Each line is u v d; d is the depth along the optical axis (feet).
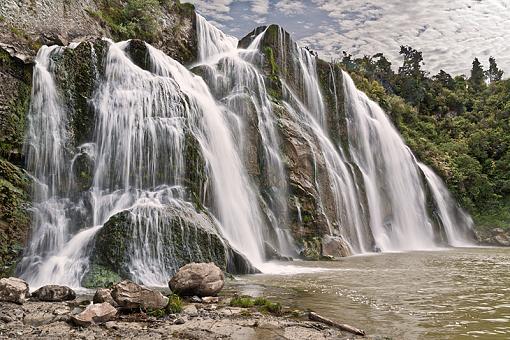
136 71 76.13
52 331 27.84
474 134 183.93
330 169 99.19
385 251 102.99
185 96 77.25
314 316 31.12
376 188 123.54
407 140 155.12
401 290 43.37
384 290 43.29
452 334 28.19
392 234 119.65
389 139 135.13
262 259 72.95
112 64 74.02
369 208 111.45
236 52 113.39
